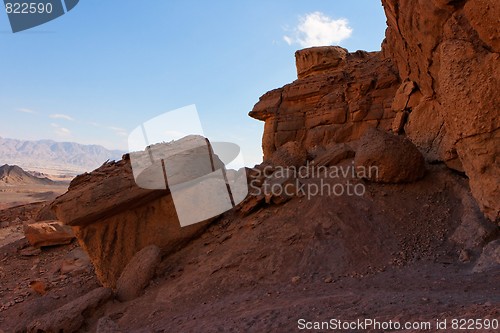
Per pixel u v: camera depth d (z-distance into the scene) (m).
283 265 7.07
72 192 8.79
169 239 9.02
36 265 12.52
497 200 6.09
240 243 8.27
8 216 21.77
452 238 7.16
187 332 4.87
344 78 20.75
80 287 9.28
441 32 7.57
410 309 3.99
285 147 12.03
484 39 5.90
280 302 5.46
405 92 12.78
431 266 6.24
